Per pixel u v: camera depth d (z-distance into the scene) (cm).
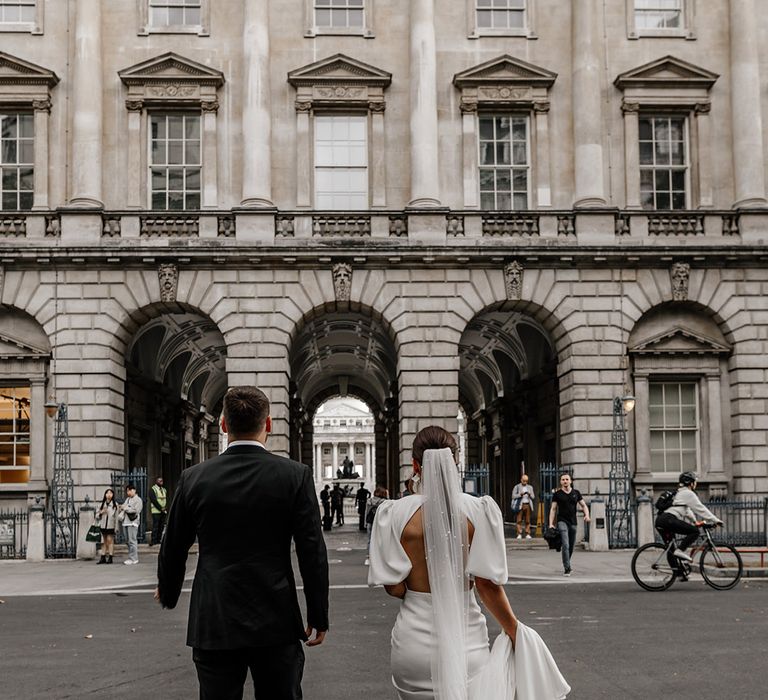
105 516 2730
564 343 3297
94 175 3250
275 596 557
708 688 1009
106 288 3200
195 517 569
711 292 3300
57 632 1444
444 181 3394
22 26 3353
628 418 3291
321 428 14412
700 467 3322
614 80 3441
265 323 3219
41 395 3191
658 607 1658
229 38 3416
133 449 3747
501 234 3312
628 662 1151
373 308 3244
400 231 3288
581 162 3353
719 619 1505
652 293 3288
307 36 3428
